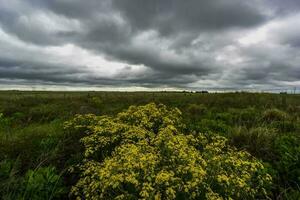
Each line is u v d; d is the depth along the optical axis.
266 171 5.20
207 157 4.68
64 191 4.52
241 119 9.59
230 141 6.91
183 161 4.05
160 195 3.36
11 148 5.82
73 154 5.75
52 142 6.17
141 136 5.27
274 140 6.90
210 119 9.69
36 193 4.31
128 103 14.78
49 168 4.90
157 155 4.29
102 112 11.26
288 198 4.38
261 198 4.56
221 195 3.86
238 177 4.00
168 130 5.10
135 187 3.63
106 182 3.62
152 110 6.80
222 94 17.83
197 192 3.56
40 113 10.99
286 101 13.63
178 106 13.12
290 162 5.61
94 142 5.66
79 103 14.30
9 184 4.18
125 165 3.74
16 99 16.45
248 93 17.84
